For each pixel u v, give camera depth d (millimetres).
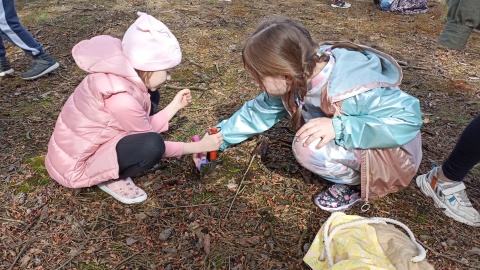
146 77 2033
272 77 1795
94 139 2055
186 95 2398
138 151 2023
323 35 4402
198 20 4617
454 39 2201
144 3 5066
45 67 3346
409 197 2299
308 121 2031
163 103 3061
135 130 2047
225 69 3582
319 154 2041
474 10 2082
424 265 1688
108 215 2135
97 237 2010
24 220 2088
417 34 4562
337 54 1980
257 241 2014
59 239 1993
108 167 2041
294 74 1764
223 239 2020
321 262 1812
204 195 2279
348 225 1852
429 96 3297
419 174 2455
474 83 3512
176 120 2881
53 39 4027
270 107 2234
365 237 1802
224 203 2230
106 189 2223
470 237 2078
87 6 4867
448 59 3945
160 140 2072
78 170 2090
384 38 4410
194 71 3537
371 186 2098
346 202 2201
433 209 2232
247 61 1810
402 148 2035
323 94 1953
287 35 1740
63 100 3084
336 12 5191
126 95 1971
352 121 1877
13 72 3441
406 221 2152
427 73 3658
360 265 1606
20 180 2334
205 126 2824
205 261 1902
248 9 5082
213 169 2439
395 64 1991
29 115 2898
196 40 4117
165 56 1984
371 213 2193
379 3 5441
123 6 4930
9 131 2727
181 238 2018
